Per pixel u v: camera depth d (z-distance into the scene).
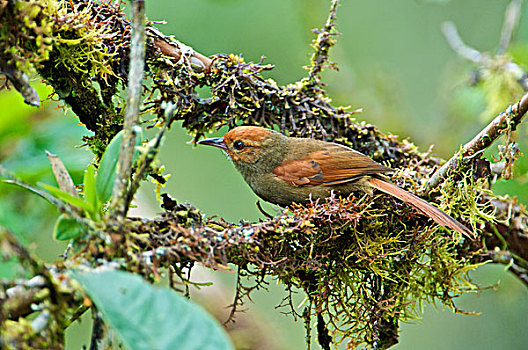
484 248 8.63
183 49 8.10
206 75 8.24
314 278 7.51
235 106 8.62
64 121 10.91
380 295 7.70
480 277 11.85
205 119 8.66
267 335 11.44
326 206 7.47
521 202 10.71
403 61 16.44
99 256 5.20
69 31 6.91
